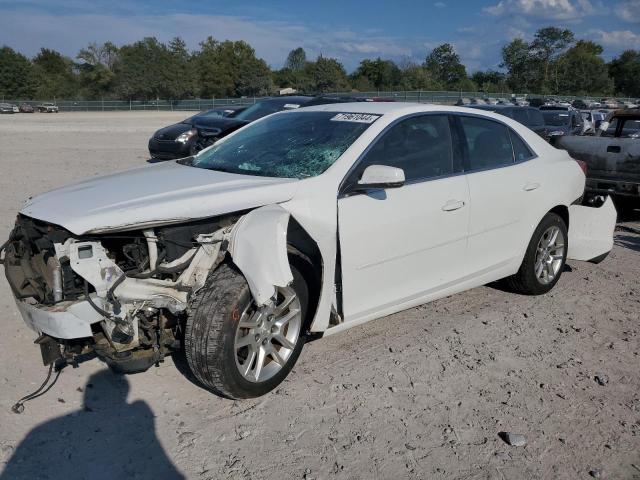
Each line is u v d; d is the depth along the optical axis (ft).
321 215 12.21
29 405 11.46
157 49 249.14
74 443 10.43
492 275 16.47
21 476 9.58
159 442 10.52
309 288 12.45
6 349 13.64
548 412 11.86
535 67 325.83
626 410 12.06
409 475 9.90
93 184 12.80
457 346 14.56
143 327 11.11
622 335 15.67
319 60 262.06
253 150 14.60
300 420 11.27
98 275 10.33
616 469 10.27
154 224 10.76
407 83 299.17
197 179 12.82
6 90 262.06
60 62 342.03
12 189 33.78
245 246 10.77
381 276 13.48
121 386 12.25
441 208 14.32
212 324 10.82
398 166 13.87
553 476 10.03
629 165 28.12
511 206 16.26
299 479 9.70
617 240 26.50
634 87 333.01
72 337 10.36
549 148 18.26
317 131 14.49
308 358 13.70
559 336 15.40
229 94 280.72
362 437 10.84
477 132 16.06
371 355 13.91
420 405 11.92
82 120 130.41
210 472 9.79
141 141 71.15
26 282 11.10
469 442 10.82
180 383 12.46
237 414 11.40
